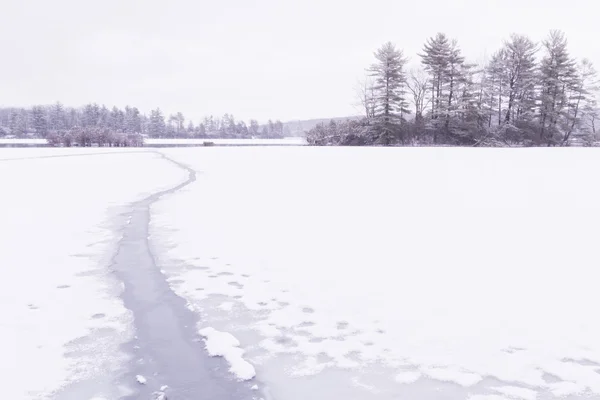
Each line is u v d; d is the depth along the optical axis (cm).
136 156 3547
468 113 4997
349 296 553
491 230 833
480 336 441
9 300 564
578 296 521
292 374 396
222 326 493
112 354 436
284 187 1510
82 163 2806
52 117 12269
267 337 465
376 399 355
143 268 690
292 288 589
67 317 517
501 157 2481
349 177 1728
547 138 5228
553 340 428
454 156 2639
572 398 346
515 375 378
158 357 430
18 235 899
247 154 3462
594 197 1115
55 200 1335
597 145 5362
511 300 518
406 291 559
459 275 606
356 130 5559
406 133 5278
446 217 956
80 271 679
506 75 5256
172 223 1000
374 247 756
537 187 1300
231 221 1000
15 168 2427
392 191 1334
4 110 15212
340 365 407
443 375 383
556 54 5253
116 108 13138
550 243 734
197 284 617
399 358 413
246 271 662
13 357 425
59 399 361
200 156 3372
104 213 1136
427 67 5369
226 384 383
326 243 793
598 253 673
